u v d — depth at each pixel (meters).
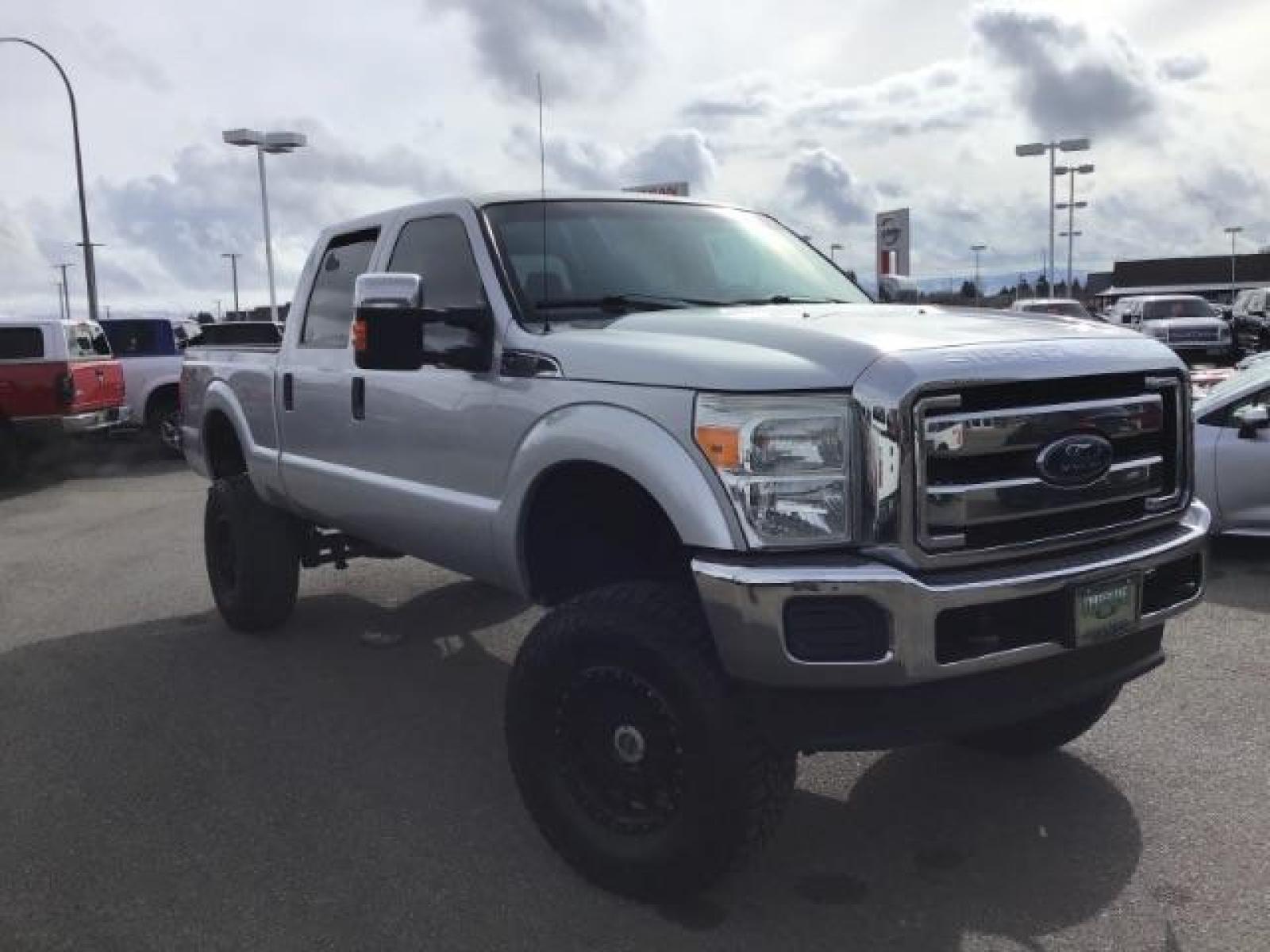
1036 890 3.42
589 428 3.38
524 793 3.58
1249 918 3.22
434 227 4.50
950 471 2.98
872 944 3.15
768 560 2.98
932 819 3.91
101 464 16.17
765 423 2.99
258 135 27.41
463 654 5.98
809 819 3.94
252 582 6.12
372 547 6.43
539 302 3.99
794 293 4.52
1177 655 5.55
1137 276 80.12
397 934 3.26
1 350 13.73
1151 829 3.78
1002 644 3.03
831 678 2.91
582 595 3.44
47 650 6.24
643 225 4.55
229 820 4.02
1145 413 3.33
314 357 5.19
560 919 3.31
